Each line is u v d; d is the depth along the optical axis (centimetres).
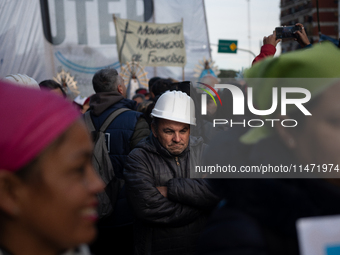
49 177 44
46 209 45
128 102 241
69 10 1023
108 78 242
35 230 46
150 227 163
